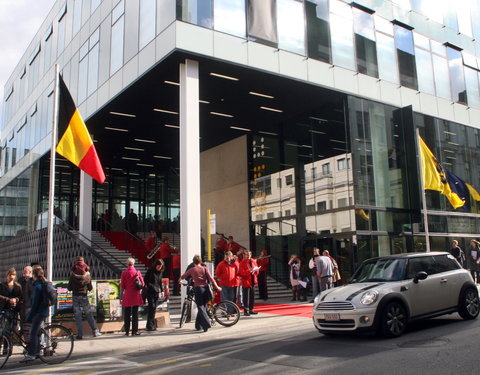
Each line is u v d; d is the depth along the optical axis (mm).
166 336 10852
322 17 18703
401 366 6367
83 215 21484
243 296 13906
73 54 23250
